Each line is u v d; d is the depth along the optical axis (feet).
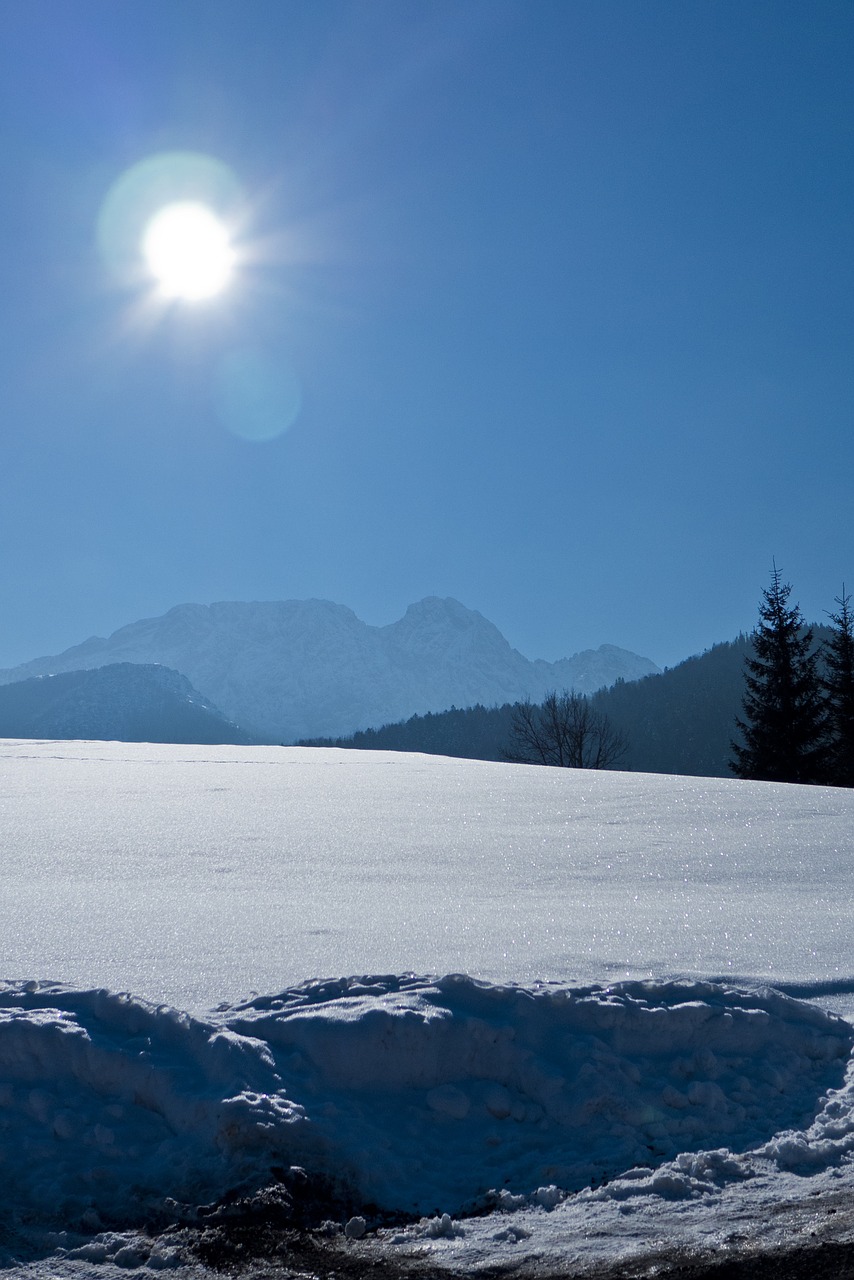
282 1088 12.45
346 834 30.76
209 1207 10.82
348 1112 12.41
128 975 15.70
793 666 118.83
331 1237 10.53
